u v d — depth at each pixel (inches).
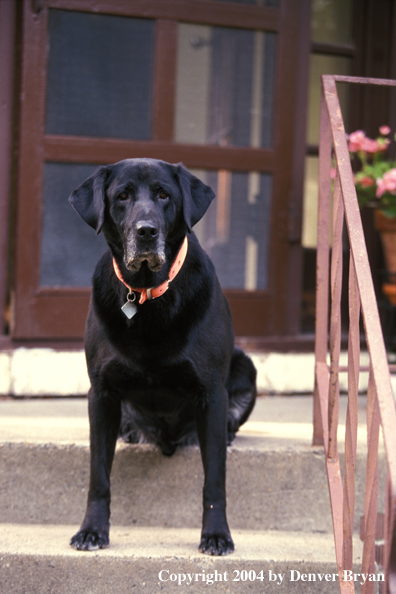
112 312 82.4
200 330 82.6
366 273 66.5
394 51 162.7
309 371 142.9
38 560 74.7
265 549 80.2
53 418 110.0
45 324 135.0
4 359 131.6
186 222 79.2
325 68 165.2
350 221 71.9
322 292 93.7
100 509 79.7
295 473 91.5
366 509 64.9
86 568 74.7
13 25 135.0
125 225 78.0
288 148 146.0
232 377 100.6
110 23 136.7
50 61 134.5
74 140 135.5
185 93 141.0
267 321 146.0
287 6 143.9
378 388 58.5
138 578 74.8
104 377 82.8
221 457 81.9
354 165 166.9
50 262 136.2
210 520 78.9
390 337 158.6
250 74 144.3
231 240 145.1
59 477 89.9
